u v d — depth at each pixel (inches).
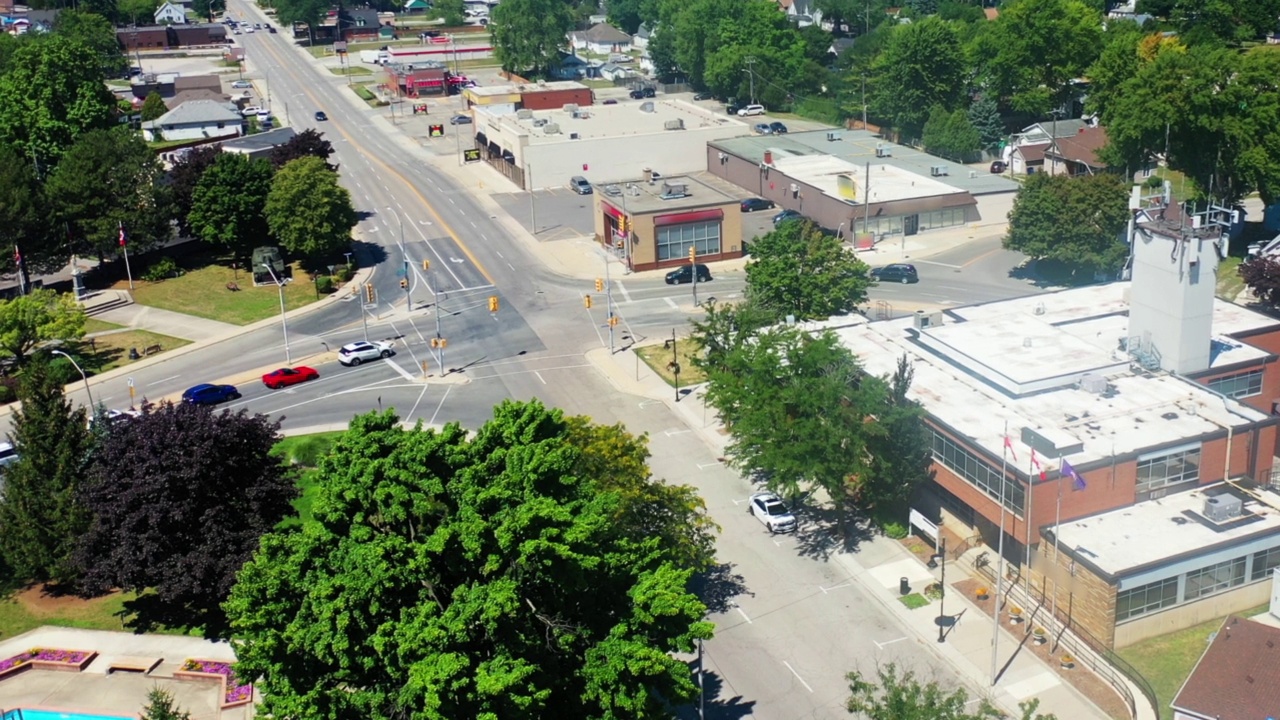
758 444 2773.1
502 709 1601.9
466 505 1765.5
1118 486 2561.5
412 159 7106.3
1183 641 2400.3
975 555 2691.9
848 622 2503.7
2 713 2274.9
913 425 2714.1
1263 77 4699.8
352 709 1694.1
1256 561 2471.7
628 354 4040.4
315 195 4864.7
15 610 2650.1
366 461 1835.6
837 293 3703.3
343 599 1659.7
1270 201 4813.0
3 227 4591.5
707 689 2308.1
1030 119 7135.8
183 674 2372.0
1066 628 2439.7
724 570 2719.0
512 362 4025.6
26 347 4097.0
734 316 3454.7
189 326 4503.0
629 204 4975.4
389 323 4458.7
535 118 6752.0
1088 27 7062.0
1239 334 3221.0
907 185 5369.1
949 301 4387.3
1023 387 2876.5
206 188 5049.2
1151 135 4938.5
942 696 2003.0
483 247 5334.6
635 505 2421.3
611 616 1867.6
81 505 2603.3
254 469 2519.7
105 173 4884.4
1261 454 2701.8
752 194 5905.5
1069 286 4483.3
